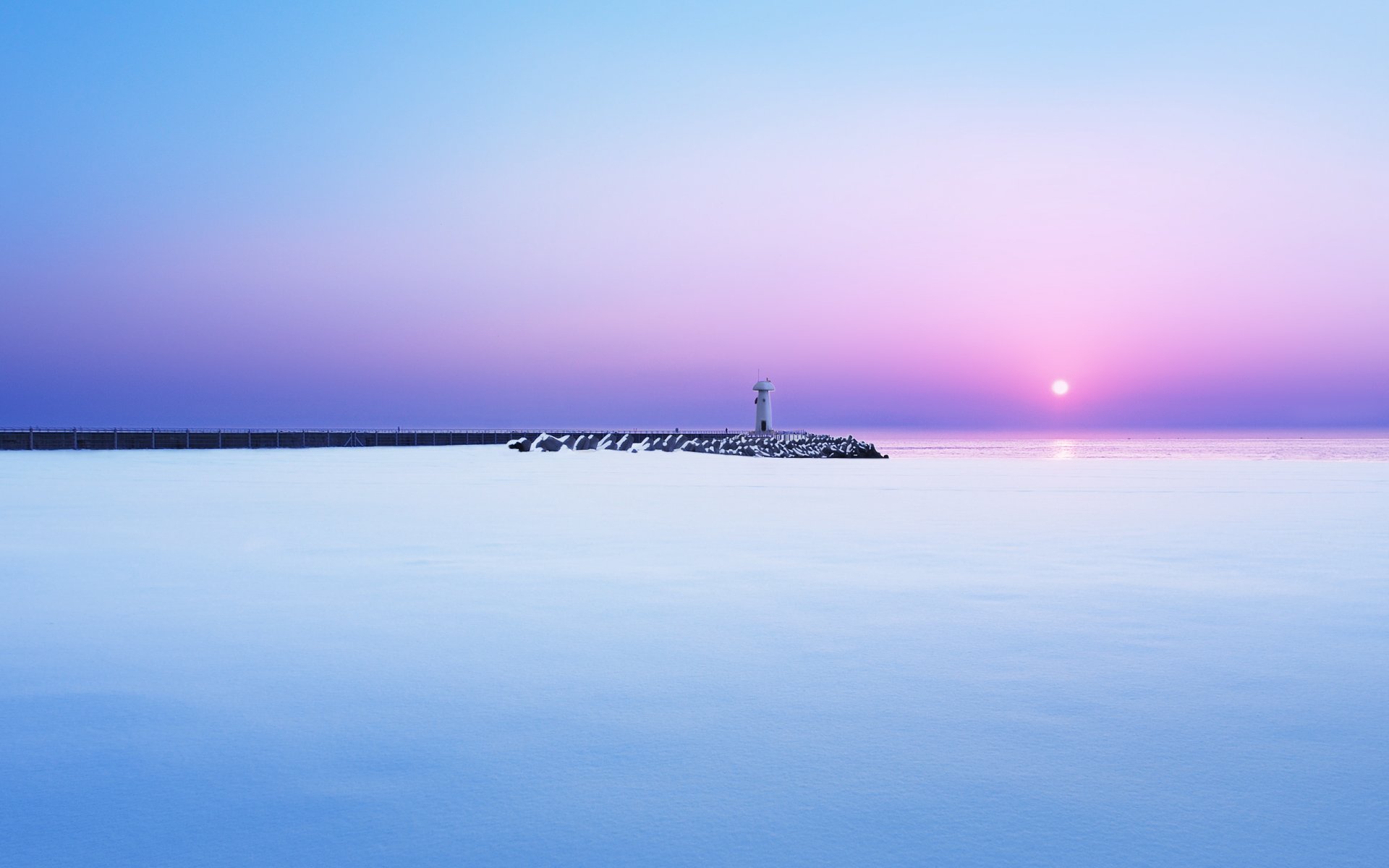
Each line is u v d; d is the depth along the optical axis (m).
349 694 4.60
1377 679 4.80
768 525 11.84
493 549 9.64
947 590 7.27
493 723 4.16
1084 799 3.32
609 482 21.08
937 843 3.00
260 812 3.24
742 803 3.30
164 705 4.42
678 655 5.33
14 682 4.81
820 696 4.54
